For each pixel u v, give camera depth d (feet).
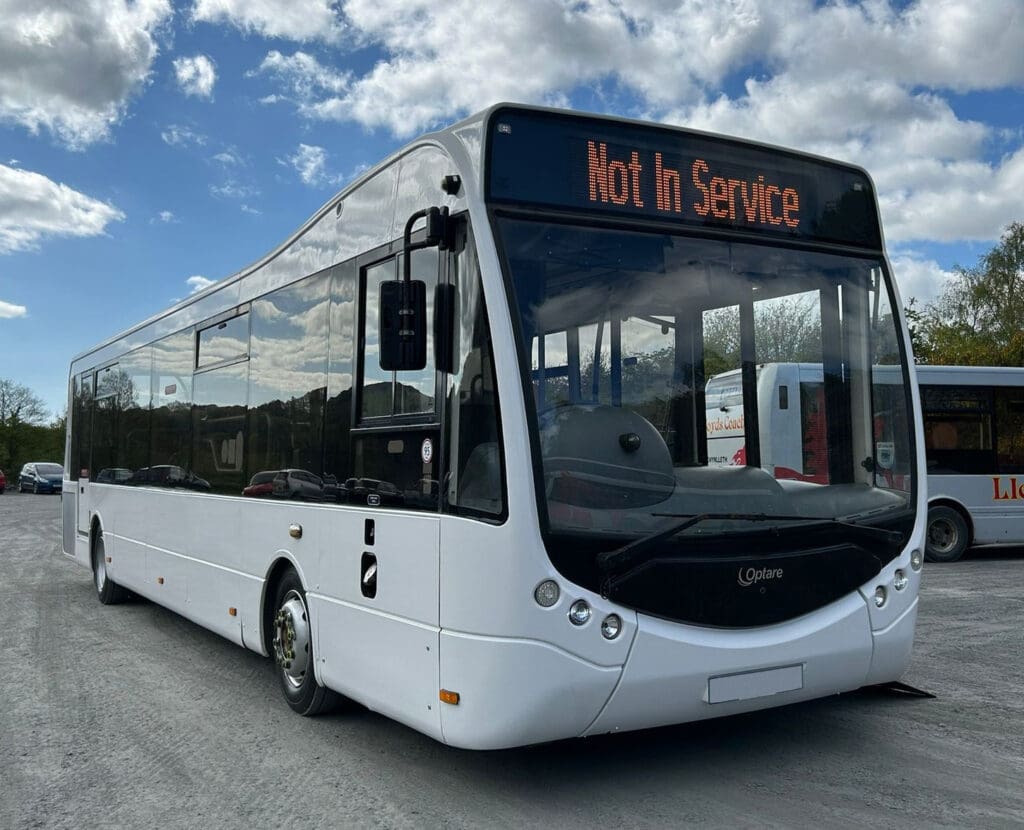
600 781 15.72
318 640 18.58
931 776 15.88
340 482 17.90
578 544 13.53
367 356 17.39
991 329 131.95
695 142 16.34
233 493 23.57
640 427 14.75
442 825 14.10
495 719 13.35
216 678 24.04
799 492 15.90
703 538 14.35
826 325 17.07
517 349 13.84
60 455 261.85
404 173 16.72
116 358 35.88
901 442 17.06
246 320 23.77
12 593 39.99
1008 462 48.55
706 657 14.16
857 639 15.57
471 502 13.94
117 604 36.65
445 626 14.20
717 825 13.85
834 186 17.70
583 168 15.28
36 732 19.57
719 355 16.02
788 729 18.52
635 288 15.30
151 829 14.43
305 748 17.97
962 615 31.76
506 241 14.34
